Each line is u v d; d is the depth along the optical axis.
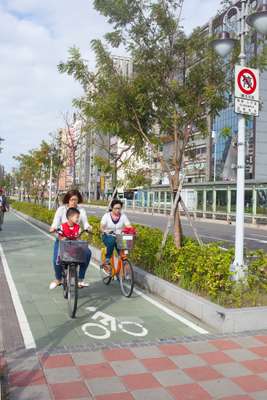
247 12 6.72
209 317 5.41
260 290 6.11
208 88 7.89
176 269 7.04
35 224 22.03
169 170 8.79
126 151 10.72
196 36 8.30
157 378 3.84
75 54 8.92
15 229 19.03
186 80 8.45
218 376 3.91
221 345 4.69
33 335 4.93
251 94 6.53
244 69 6.49
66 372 3.90
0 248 12.66
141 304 6.47
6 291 7.16
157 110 8.52
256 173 53.22
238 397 3.52
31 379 3.75
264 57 8.00
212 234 21.20
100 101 8.62
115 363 4.14
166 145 9.30
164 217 37.78
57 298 6.73
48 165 25.70
